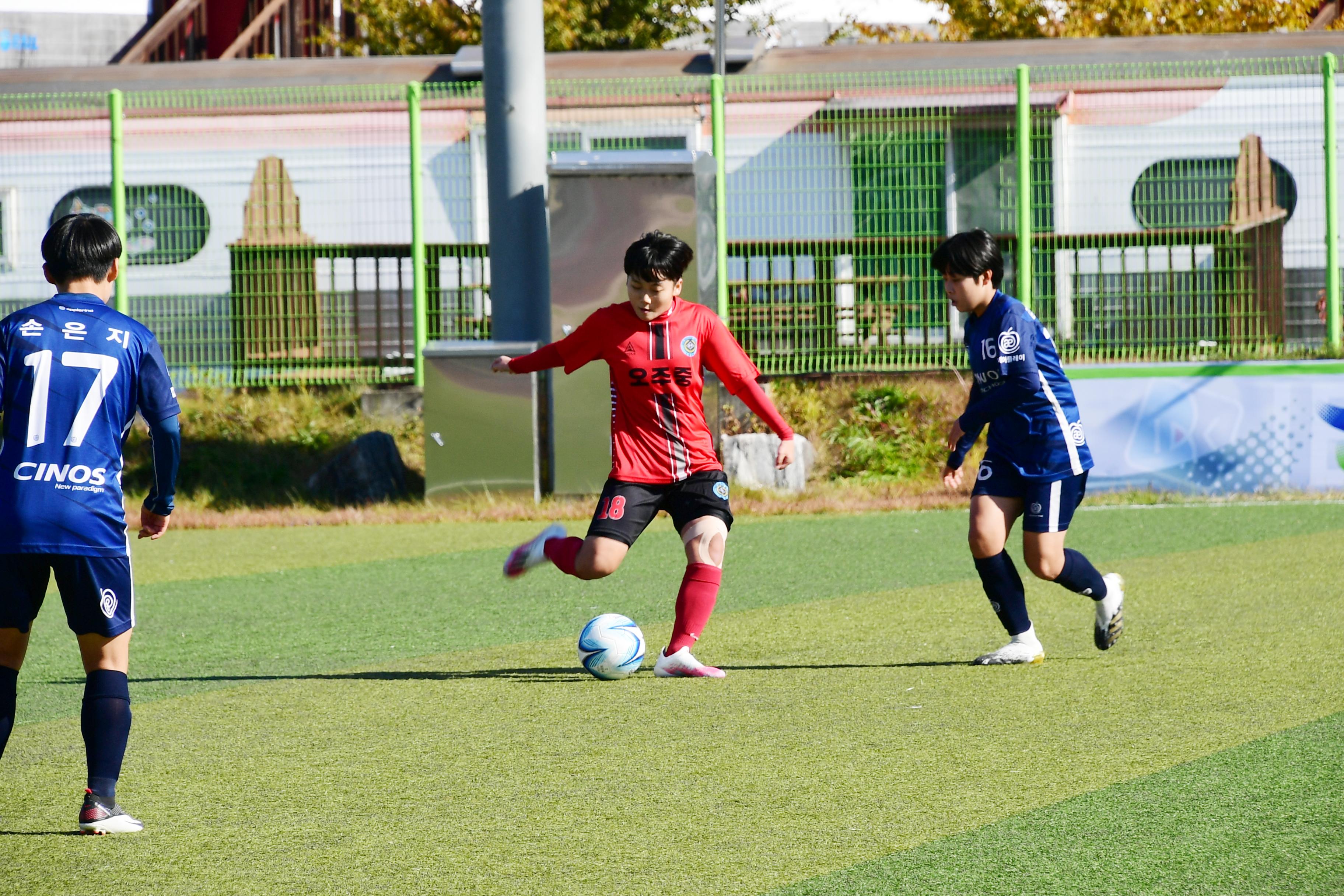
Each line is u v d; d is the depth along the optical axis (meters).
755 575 20.27
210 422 32.50
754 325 30.75
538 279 29.41
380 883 7.78
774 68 36.97
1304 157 31.55
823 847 8.17
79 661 15.05
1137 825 8.38
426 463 28.84
